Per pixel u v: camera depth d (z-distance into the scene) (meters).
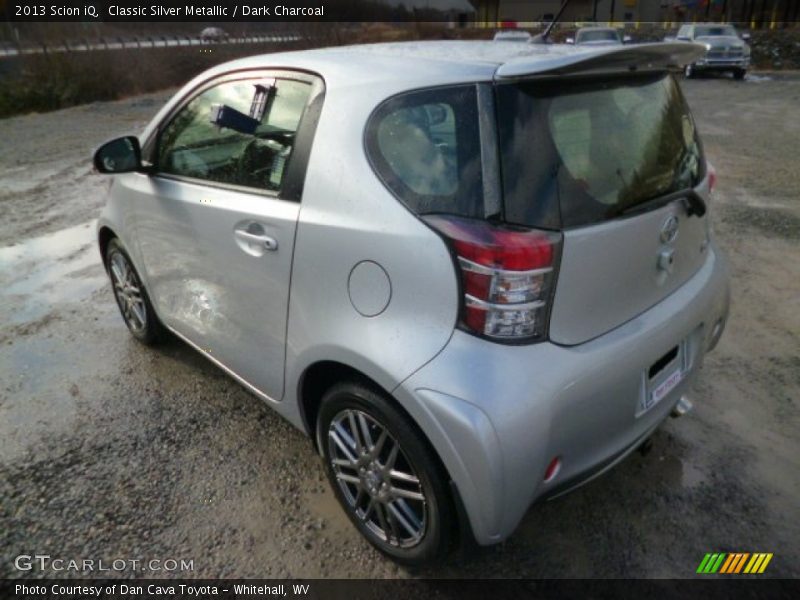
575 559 2.16
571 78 1.87
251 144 2.37
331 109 2.07
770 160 8.49
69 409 3.04
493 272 1.65
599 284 1.81
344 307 1.97
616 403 1.89
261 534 2.28
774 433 2.79
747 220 5.84
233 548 2.22
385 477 2.03
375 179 1.91
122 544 2.23
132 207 3.08
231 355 2.65
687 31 22.48
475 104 1.78
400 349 1.80
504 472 1.68
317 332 2.07
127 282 3.54
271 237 2.20
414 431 1.86
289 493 2.48
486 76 1.80
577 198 1.76
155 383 3.27
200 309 2.77
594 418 1.83
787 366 3.32
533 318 1.69
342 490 2.25
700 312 2.21
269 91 2.37
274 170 2.25
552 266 1.68
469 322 1.71
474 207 1.72
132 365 3.45
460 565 2.15
